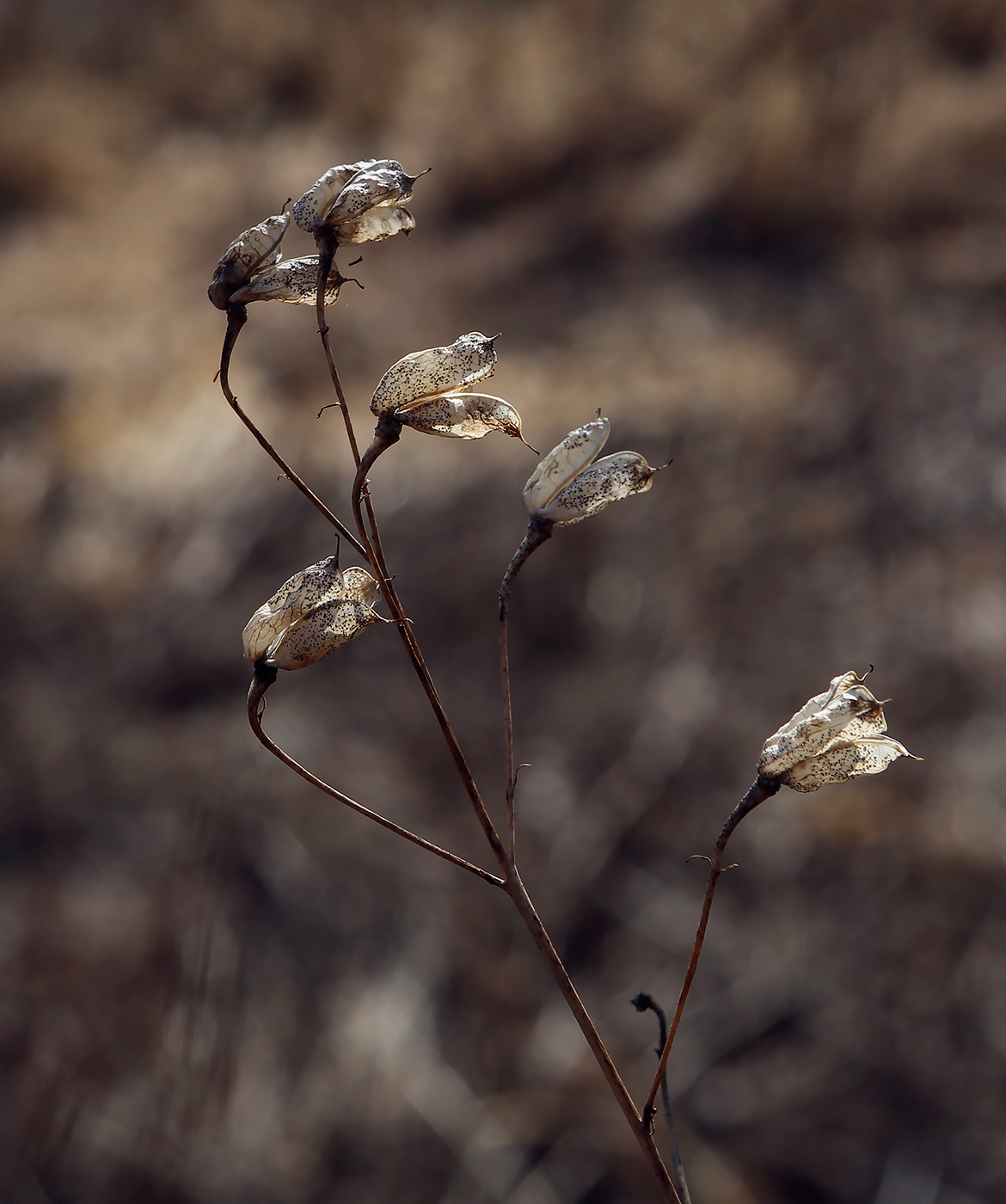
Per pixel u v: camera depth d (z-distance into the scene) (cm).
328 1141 55
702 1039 58
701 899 64
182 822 72
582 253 134
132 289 154
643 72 157
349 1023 59
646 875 66
